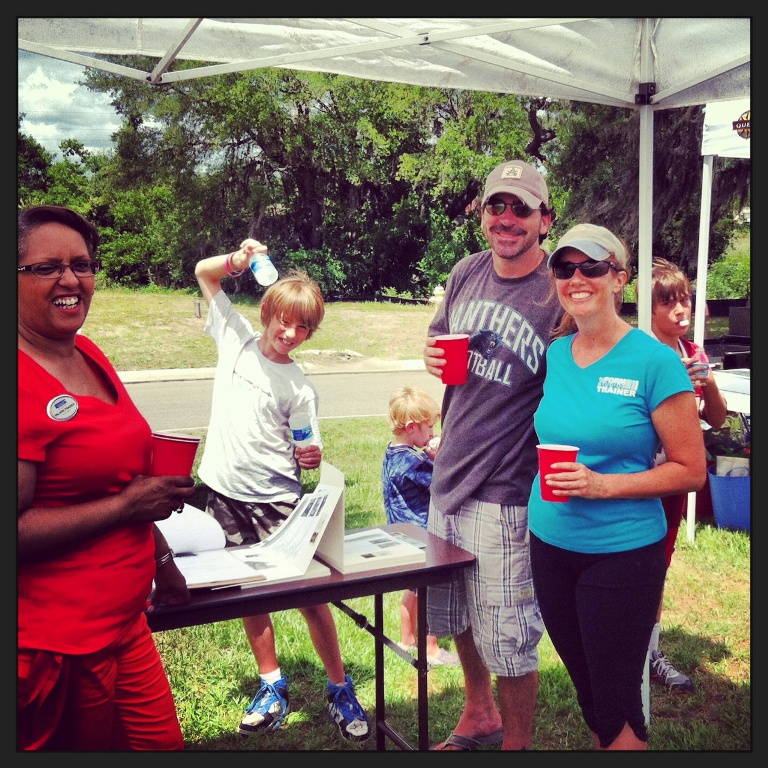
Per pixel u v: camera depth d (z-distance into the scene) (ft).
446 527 10.25
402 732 11.53
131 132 71.26
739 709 12.14
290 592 8.21
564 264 8.38
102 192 71.67
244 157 74.54
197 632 14.55
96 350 7.59
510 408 9.87
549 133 75.61
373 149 77.61
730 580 16.79
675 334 12.51
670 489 8.08
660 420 8.12
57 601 6.88
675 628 14.85
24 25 9.87
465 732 11.07
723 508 19.29
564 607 8.74
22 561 6.77
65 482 6.83
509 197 9.55
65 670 6.97
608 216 68.59
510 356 9.78
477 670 11.00
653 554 8.29
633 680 8.39
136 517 7.08
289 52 10.86
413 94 76.38
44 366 6.86
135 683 7.61
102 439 6.92
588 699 8.93
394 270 79.25
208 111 72.13
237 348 11.46
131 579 7.27
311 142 75.82
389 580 8.75
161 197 72.69
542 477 8.26
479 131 76.43
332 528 8.77
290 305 10.98
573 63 10.98
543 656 13.91
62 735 7.36
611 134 68.44
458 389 10.18
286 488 11.51
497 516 9.88
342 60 10.95
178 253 73.56
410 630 13.39
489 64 11.35
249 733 11.38
